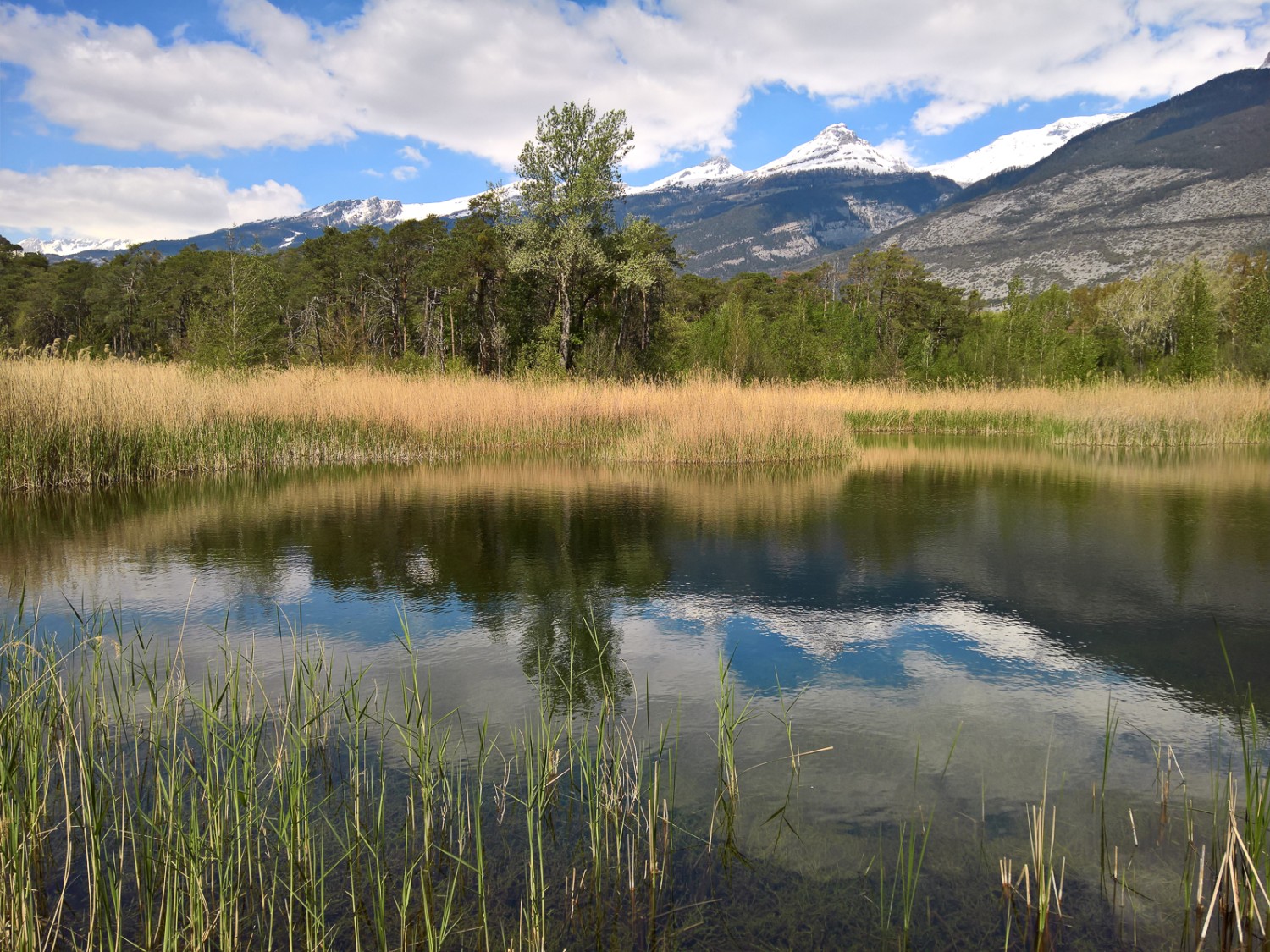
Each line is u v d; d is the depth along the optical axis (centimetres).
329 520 851
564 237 3188
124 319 6344
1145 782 303
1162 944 216
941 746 332
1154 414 1872
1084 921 227
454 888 243
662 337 3906
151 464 1195
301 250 6981
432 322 4791
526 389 1917
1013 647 458
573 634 477
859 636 477
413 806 277
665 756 323
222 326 2367
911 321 5578
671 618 513
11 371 1148
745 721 356
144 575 609
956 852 261
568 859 258
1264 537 773
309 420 1491
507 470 1326
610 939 219
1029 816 281
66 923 229
